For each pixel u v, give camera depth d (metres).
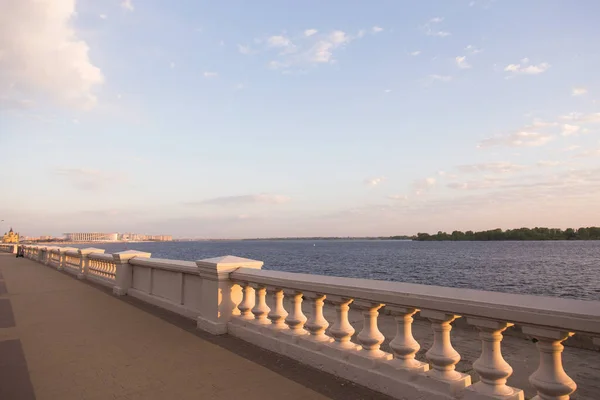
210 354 5.40
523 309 2.88
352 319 7.96
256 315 6.12
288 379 4.41
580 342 5.55
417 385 3.66
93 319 7.79
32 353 5.46
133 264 11.19
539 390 2.86
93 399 3.88
